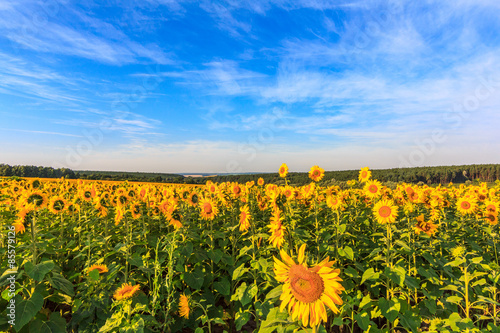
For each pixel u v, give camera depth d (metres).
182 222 5.85
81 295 4.25
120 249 4.99
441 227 7.57
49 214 8.38
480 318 4.14
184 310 4.38
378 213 5.69
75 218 8.17
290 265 2.66
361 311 4.34
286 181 7.54
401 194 8.54
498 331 3.87
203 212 6.10
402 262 5.39
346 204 8.27
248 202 8.00
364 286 6.41
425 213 8.06
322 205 8.36
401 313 4.37
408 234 5.84
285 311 3.47
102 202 7.22
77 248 6.08
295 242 4.99
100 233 7.10
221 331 5.02
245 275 5.46
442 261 5.58
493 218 7.70
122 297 3.51
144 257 4.75
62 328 3.81
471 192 10.58
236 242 6.30
